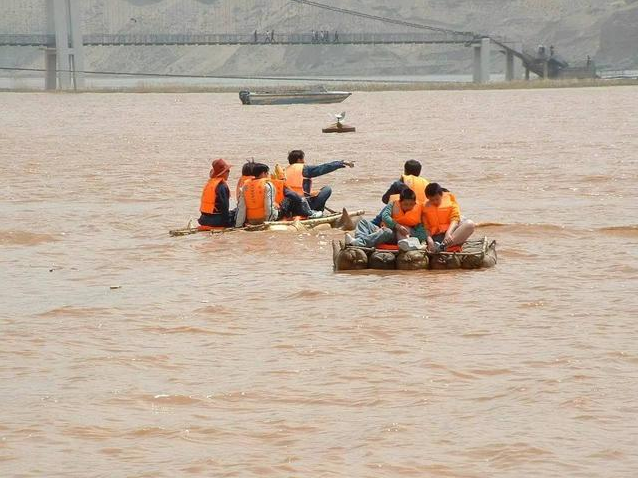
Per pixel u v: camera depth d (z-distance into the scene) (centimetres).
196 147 15262
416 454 2642
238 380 3300
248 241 6003
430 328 3922
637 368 3331
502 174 10119
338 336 3834
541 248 5778
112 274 5216
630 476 2472
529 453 2620
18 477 2536
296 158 6575
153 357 3581
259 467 2580
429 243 5125
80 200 8475
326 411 2994
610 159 11525
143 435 2823
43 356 3612
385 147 14588
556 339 3722
